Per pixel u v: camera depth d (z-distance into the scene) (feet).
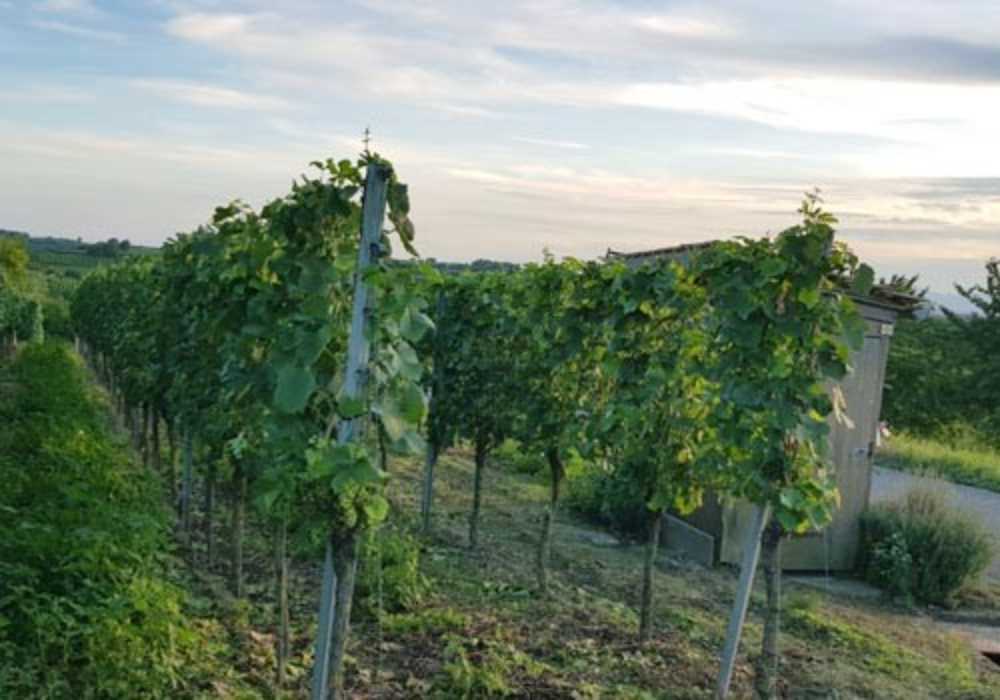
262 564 29.43
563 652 23.73
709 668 24.02
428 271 15.33
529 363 30.63
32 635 17.02
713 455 22.50
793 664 25.13
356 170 15.38
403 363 15.65
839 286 20.74
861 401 34.96
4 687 15.51
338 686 15.76
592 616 27.27
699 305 24.02
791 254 19.66
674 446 24.30
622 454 25.57
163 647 17.60
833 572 35.47
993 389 98.53
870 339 34.99
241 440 19.98
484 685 20.42
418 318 15.57
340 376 15.92
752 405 20.17
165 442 50.72
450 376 34.19
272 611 24.54
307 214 16.06
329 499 14.96
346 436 15.29
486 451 34.01
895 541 33.71
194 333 25.99
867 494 35.37
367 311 15.15
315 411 15.94
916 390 101.19
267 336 17.26
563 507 42.78
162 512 29.40
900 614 31.76
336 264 15.72
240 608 23.77
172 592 19.21
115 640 16.65
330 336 15.34
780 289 20.20
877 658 26.32
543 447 29.19
